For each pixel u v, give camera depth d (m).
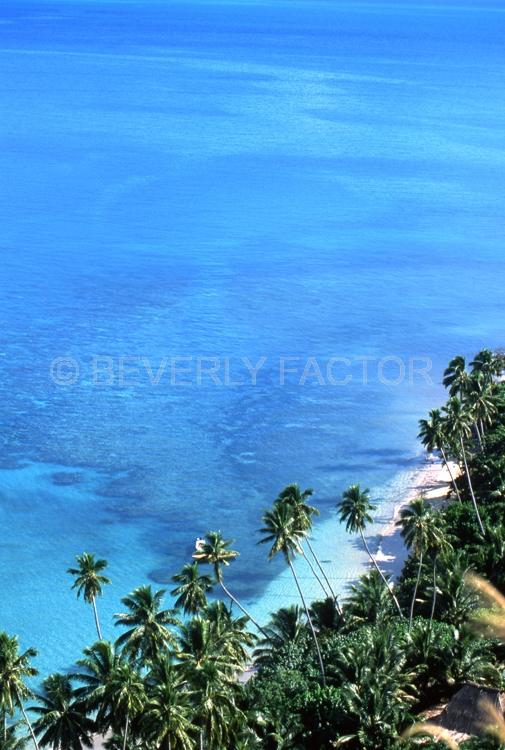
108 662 65.81
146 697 61.62
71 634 100.75
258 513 125.06
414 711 75.56
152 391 159.88
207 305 199.38
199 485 131.50
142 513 124.69
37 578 110.69
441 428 110.75
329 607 88.88
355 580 107.62
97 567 82.62
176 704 59.59
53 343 178.25
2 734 65.44
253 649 92.00
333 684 76.50
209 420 150.75
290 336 184.25
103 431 146.00
